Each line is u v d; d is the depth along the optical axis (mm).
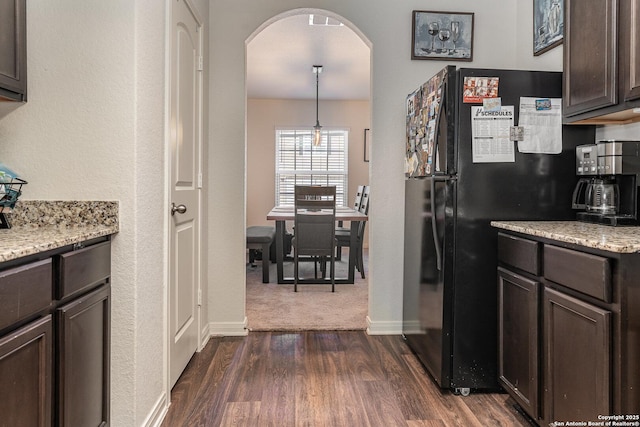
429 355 2281
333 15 2900
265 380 2234
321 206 4148
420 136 2467
